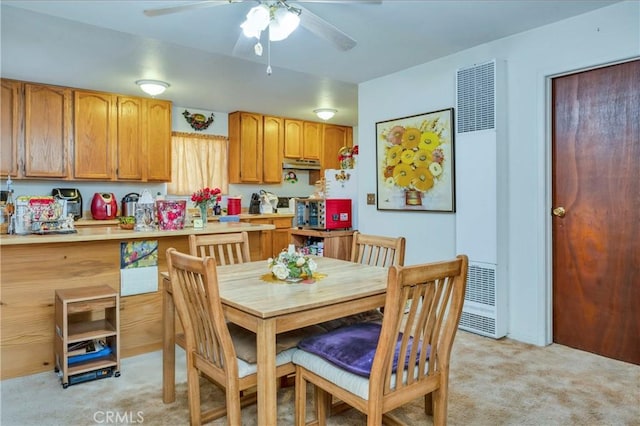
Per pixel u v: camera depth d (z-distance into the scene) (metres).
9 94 4.29
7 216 2.71
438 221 3.65
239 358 1.75
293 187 6.90
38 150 4.44
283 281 2.03
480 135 3.20
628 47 2.60
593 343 2.85
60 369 2.47
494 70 3.11
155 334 3.02
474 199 3.24
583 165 2.87
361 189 4.39
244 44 2.66
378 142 4.14
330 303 1.69
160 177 5.23
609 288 2.77
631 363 2.66
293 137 6.51
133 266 2.92
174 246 3.12
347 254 4.29
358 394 1.54
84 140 4.70
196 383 1.91
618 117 2.70
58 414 2.08
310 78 4.32
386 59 3.63
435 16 2.79
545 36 2.96
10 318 2.51
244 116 5.98
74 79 4.34
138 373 2.59
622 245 2.71
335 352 1.70
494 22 2.89
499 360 2.73
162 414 2.08
